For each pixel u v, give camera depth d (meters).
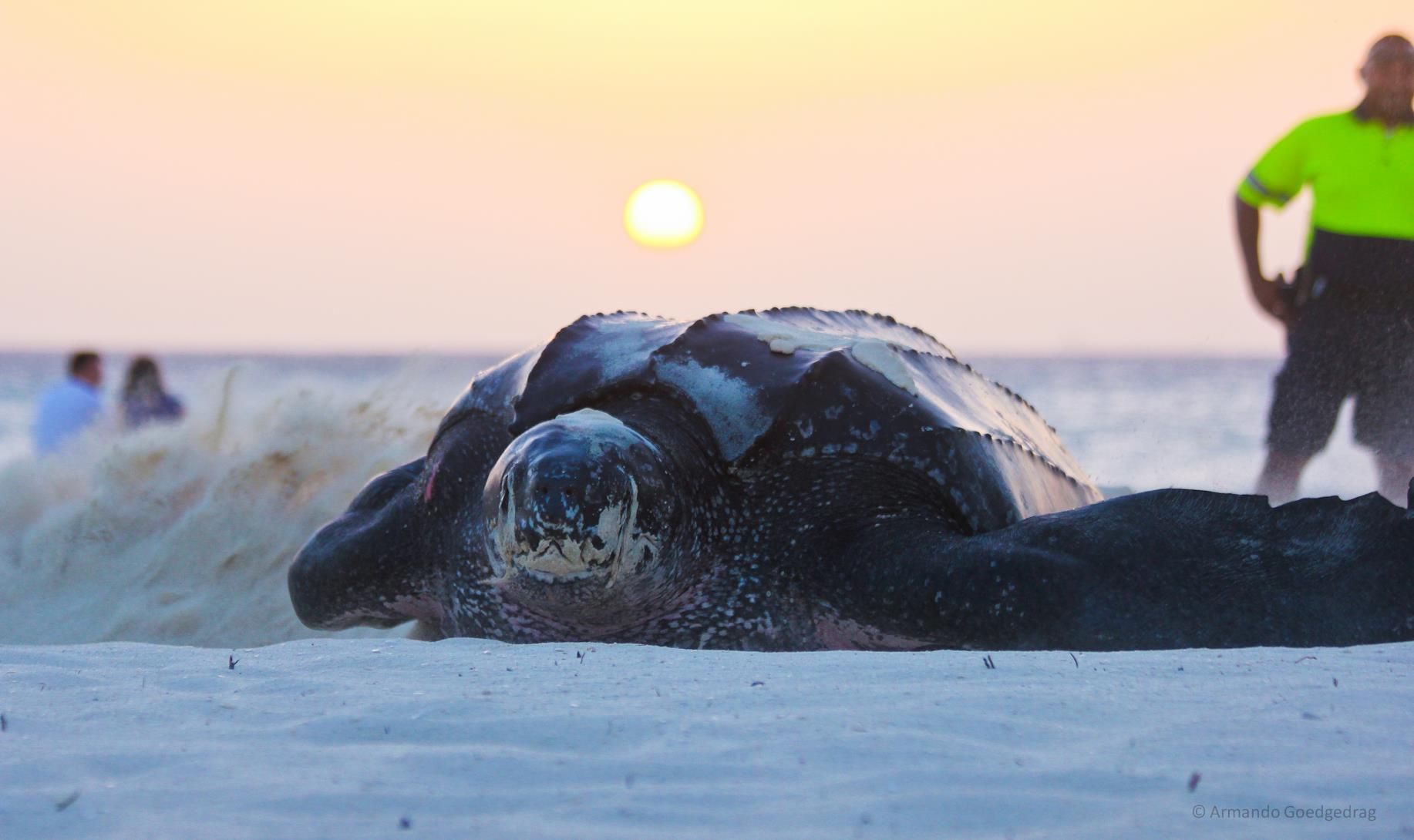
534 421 16.44
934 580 14.68
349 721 9.25
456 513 17.17
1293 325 26.70
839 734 8.71
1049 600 13.96
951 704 9.57
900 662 11.53
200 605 22.77
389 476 19.53
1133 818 7.21
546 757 8.36
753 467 16.16
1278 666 11.09
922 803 7.46
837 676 10.81
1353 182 25.55
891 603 15.00
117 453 26.14
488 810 7.46
